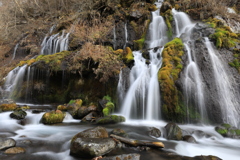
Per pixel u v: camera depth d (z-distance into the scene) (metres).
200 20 10.19
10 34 15.50
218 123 5.32
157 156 3.24
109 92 7.16
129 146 3.63
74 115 6.44
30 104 8.64
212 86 5.68
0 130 4.68
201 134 4.46
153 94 6.00
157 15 11.59
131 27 11.16
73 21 13.02
